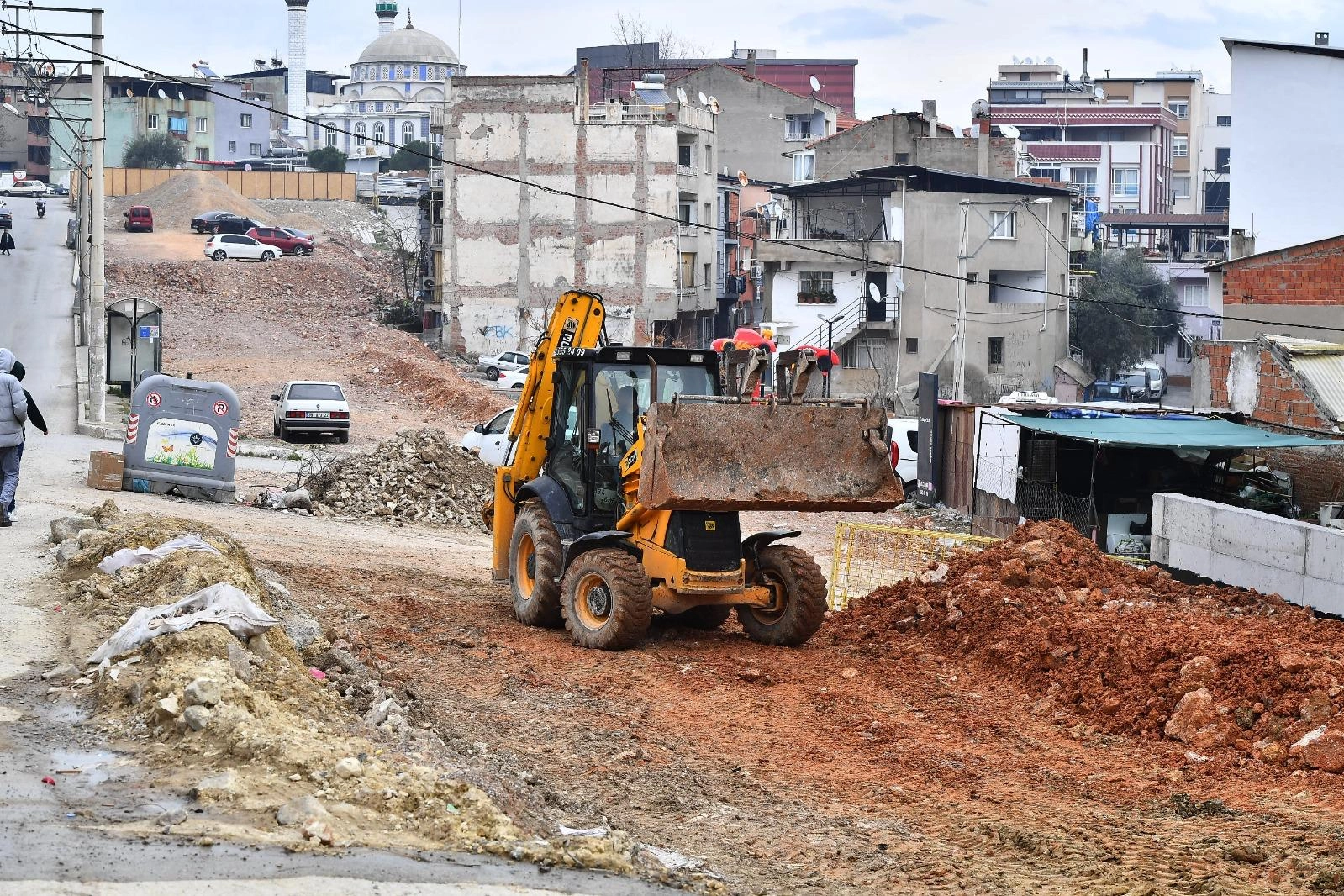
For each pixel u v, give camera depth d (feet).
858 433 56.24
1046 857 33.99
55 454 112.68
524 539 61.62
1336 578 57.11
